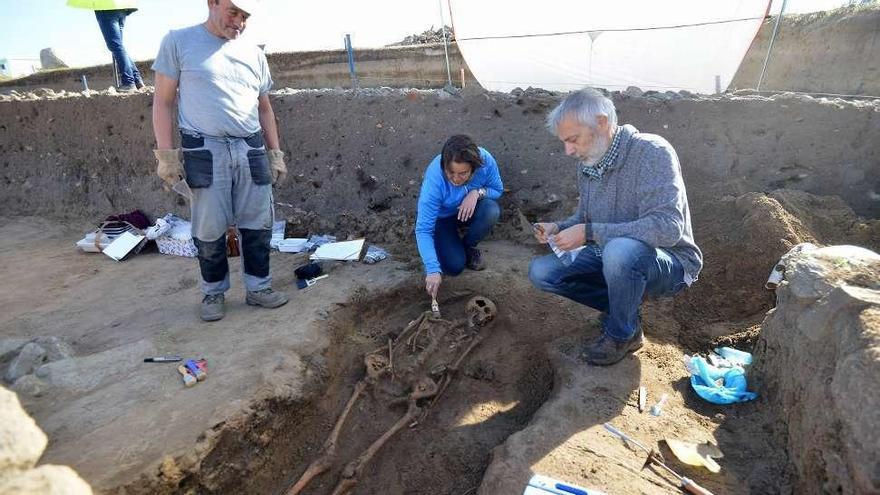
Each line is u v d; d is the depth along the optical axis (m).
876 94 7.37
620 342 2.70
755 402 2.52
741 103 3.62
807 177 3.49
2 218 6.20
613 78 6.36
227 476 2.29
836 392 1.90
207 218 2.97
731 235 3.24
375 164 4.58
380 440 2.60
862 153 3.37
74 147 6.02
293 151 4.89
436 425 2.79
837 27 7.97
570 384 2.66
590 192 2.63
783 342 2.44
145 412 2.36
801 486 2.03
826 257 2.47
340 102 4.71
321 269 3.79
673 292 2.71
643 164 2.38
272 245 4.46
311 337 2.99
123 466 2.05
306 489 2.48
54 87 16.70
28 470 1.46
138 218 5.23
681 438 2.35
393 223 4.37
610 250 2.44
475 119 4.28
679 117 3.76
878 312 1.99
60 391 2.51
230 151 2.94
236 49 2.90
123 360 2.75
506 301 3.36
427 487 2.52
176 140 5.34
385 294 3.49
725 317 3.08
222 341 2.96
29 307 3.84
